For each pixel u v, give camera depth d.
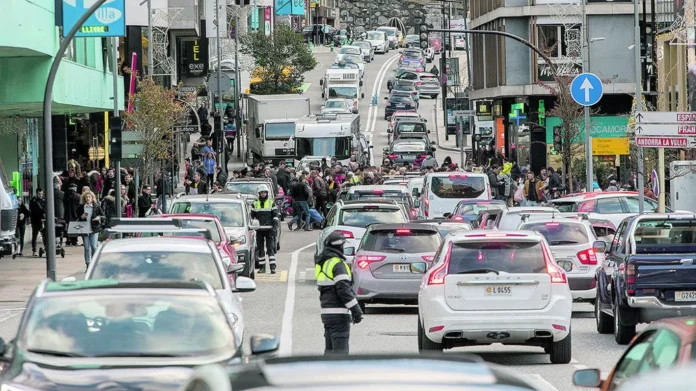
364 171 146.88
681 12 121.62
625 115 160.75
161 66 172.50
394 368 14.63
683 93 124.50
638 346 23.84
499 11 176.25
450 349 51.75
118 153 84.75
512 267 45.34
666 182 114.12
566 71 166.50
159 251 41.09
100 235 94.31
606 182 148.62
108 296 28.80
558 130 132.38
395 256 62.16
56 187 96.56
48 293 28.92
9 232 74.44
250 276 78.75
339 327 39.25
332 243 39.41
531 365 45.97
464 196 109.00
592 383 24.28
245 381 14.24
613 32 171.62
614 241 55.75
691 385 16.77
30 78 91.75
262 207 88.88
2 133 107.19
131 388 25.38
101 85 116.00
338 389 13.53
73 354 27.05
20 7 81.00
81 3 84.31
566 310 45.31
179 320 28.17
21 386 25.45
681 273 49.84
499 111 190.12
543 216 68.06
